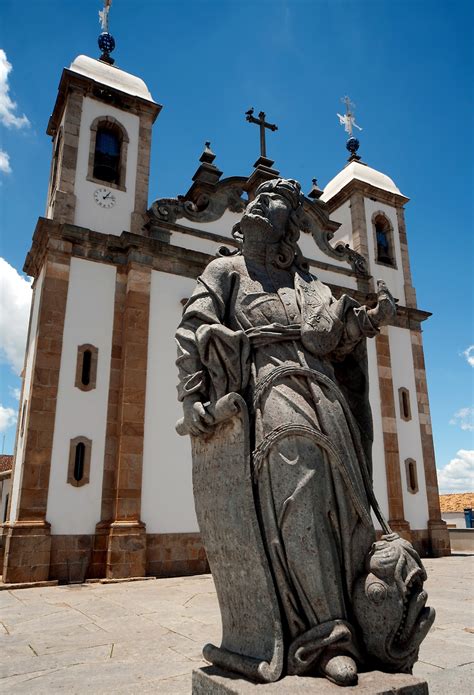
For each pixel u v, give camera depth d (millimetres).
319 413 2725
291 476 2559
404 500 17469
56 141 16594
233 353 2836
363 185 21141
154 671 4168
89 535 11766
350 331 3039
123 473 12234
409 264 21156
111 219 14617
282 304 3096
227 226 15953
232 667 2510
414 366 19328
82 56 16344
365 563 2566
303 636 2369
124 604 7883
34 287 15469
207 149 16781
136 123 15914
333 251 18938
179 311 14109
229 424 2746
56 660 4613
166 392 13344
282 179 3455
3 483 24656
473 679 3498
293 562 2463
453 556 17406
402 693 2141
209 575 12133
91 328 13164
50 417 12102
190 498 12867
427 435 18734
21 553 10875
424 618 2463
